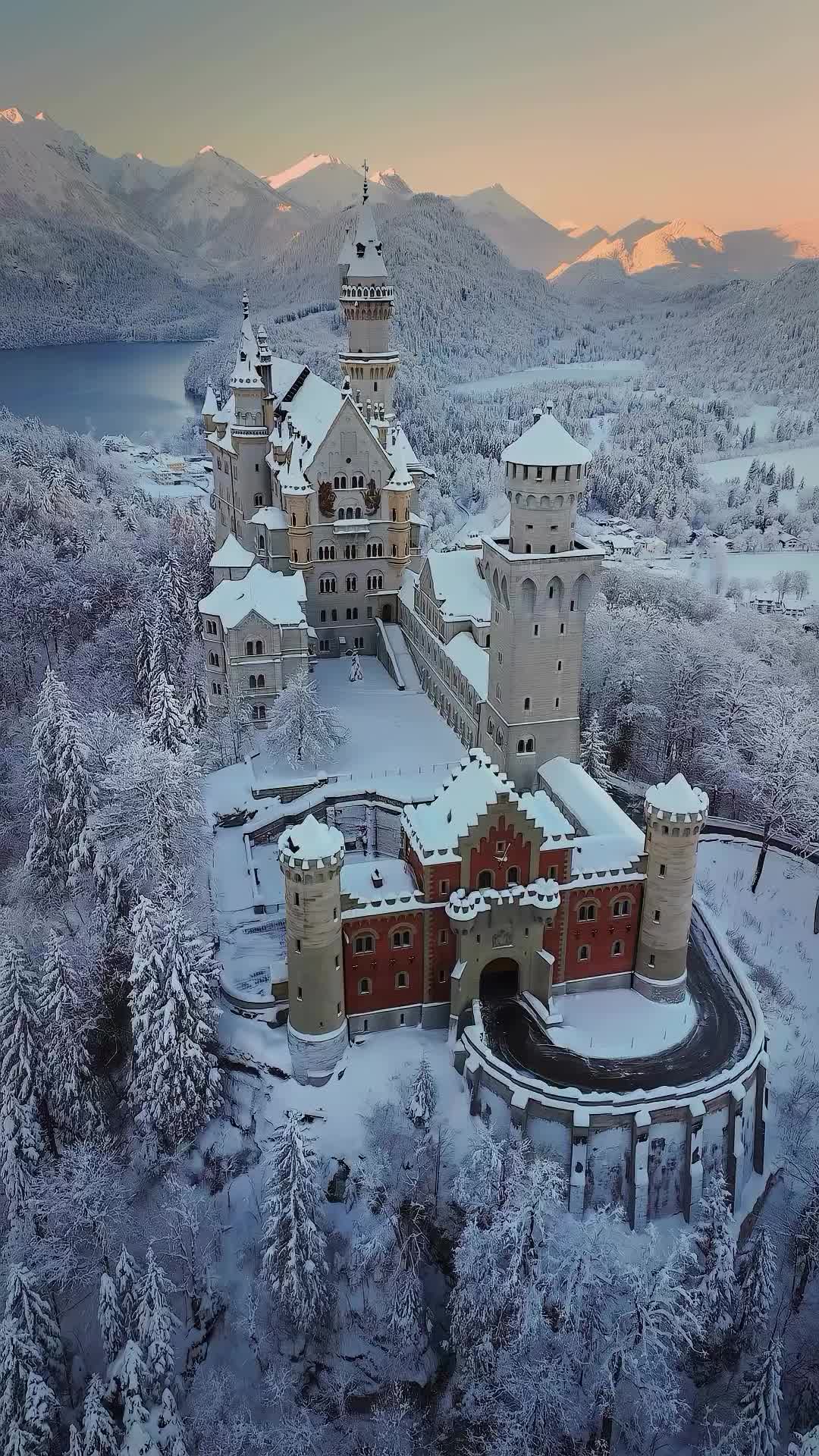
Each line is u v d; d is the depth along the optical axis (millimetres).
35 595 145875
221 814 94250
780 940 90438
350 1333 62656
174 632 130250
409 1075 70500
